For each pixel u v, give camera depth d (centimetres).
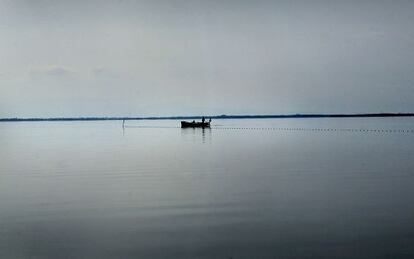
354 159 3472
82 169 3111
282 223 1561
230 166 3125
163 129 10875
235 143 5447
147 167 3156
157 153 4259
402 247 1300
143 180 2542
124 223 1602
